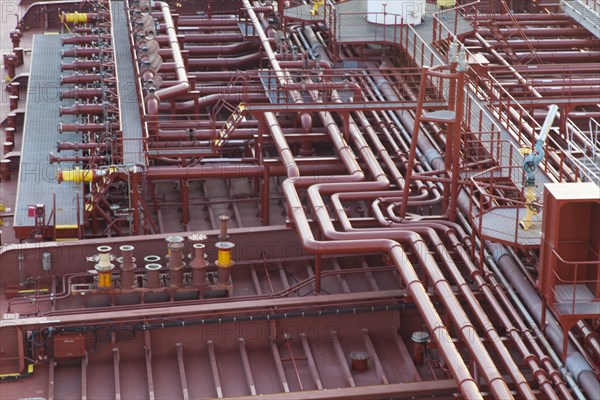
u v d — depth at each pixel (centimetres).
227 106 6100
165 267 4956
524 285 4291
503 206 4538
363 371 4525
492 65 5934
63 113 5819
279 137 5491
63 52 6819
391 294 4672
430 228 4722
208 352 4591
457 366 3903
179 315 4550
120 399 4325
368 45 6569
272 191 5769
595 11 6856
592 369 3878
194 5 7850
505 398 3747
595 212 4006
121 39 6981
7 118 6638
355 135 5584
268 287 4944
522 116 5719
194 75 6406
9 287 4838
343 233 4650
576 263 3809
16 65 7544
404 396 4162
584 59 6731
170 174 5344
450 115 4794
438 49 6191
